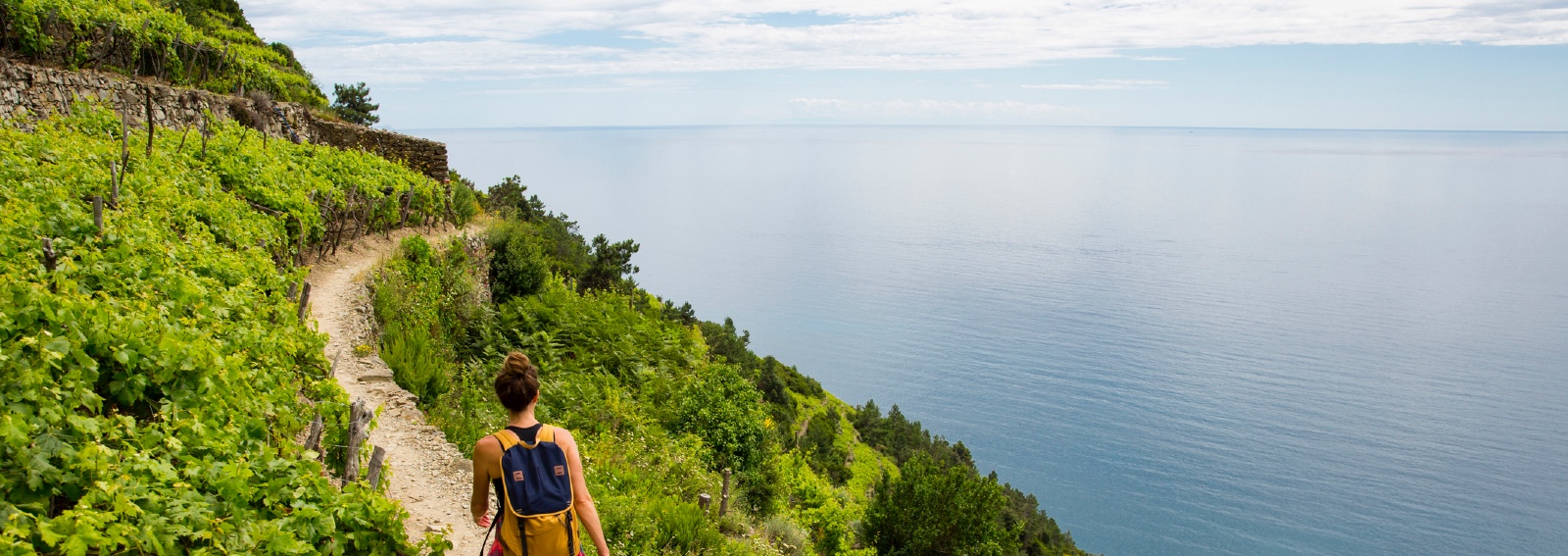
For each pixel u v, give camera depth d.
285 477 6.21
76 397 5.53
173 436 6.05
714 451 21.62
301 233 16.86
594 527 4.31
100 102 18.98
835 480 52.38
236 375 7.15
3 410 5.03
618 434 17.59
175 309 8.35
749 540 14.54
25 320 5.82
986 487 33.31
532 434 4.31
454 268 22.45
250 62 29.02
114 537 4.70
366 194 21.52
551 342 22.42
